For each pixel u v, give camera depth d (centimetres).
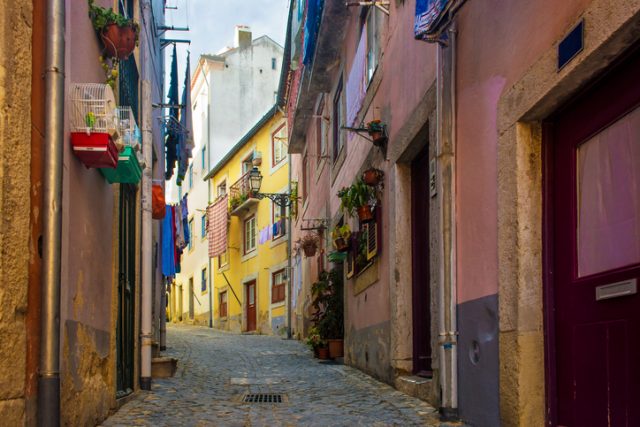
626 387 330
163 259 1227
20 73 341
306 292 1733
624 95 338
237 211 2519
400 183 743
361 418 556
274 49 3098
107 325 554
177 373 909
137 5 752
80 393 450
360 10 993
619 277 339
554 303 400
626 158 338
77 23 455
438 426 497
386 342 776
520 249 406
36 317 366
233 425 537
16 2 338
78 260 453
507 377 417
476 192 488
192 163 3344
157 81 1154
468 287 501
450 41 537
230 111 2973
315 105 1570
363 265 930
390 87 781
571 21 350
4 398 317
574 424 375
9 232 325
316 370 990
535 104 388
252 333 2311
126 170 524
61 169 385
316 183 1566
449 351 524
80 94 445
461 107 521
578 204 381
